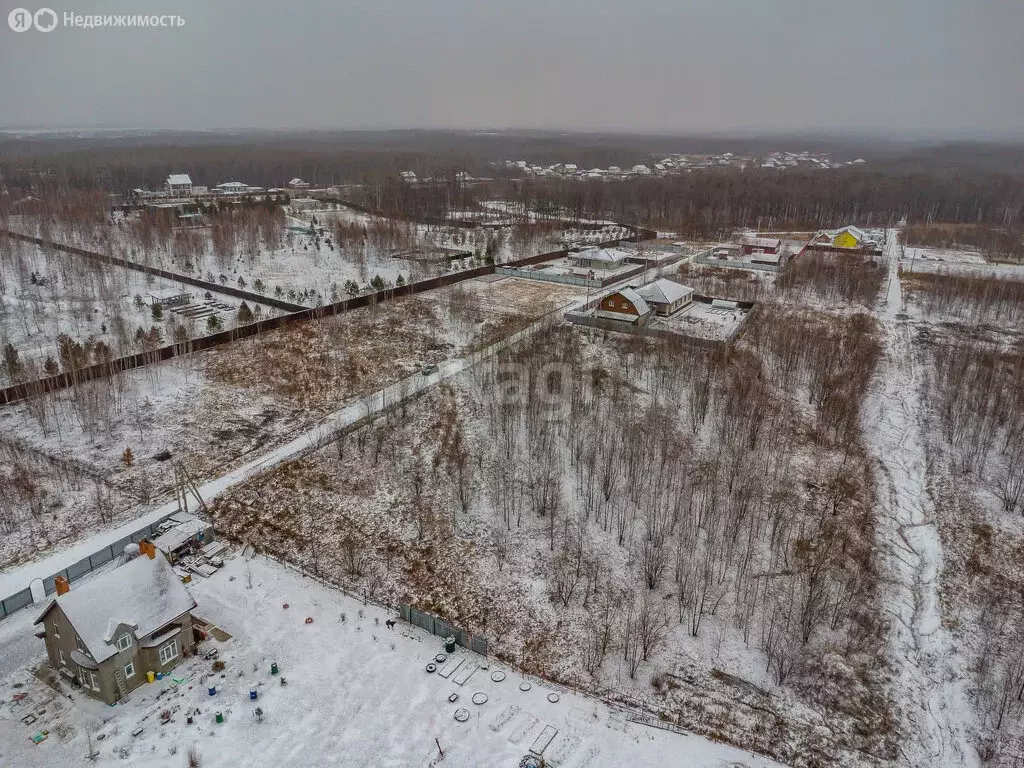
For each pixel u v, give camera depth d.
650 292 111.44
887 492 67.88
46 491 61.44
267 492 63.38
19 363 79.38
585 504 61.84
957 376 84.94
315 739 39.78
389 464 67.88
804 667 47.38
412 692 43.78
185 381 81.88
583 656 48.25
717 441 72.00
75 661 41.12
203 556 55.97
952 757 42.50
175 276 119.81
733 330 102.44
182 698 42.22
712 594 53.16
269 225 147.50
